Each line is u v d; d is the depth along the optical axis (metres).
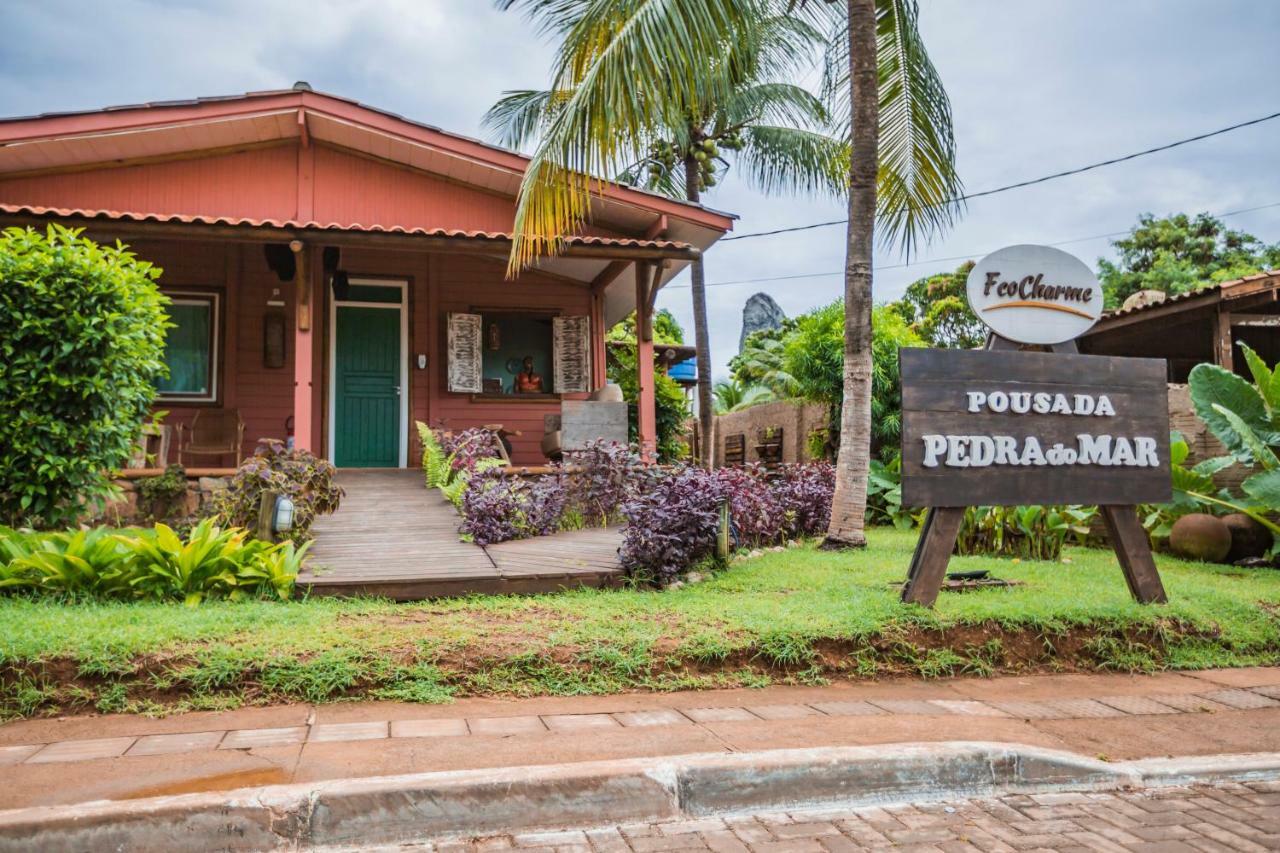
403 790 3.23
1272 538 9.12
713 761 3.60
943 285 35.06
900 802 3.71
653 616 5.70
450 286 12.80
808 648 5.24
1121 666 5.66
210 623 5.05
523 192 9.08
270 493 7.07
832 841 3.29
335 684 4.49
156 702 4.35
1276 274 11.41
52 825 2.94
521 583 6.56
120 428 7.09
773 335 32.97
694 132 15.80
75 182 11.23
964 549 9.29
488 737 3.93
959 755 3.82
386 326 12.62
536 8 12.08
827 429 14.42
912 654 5.41
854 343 9.12
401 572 6.57
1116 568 8.23
